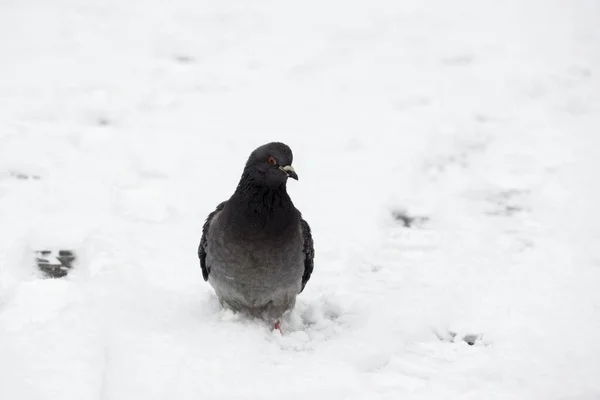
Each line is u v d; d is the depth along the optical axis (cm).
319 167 1361
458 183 1328
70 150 1369
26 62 1767
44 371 767
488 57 1869
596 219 1188
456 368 826
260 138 1466
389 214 1225
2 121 1459
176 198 1228
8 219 1121
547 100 1645
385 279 1035
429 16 2161
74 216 1147
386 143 1451
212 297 952
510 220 1208
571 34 2011
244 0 2284
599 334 887
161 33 1988
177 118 1534
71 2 2203
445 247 1127
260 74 1766
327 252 1093
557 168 1357
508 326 911
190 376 766
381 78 1758
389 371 822
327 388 763
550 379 800
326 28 2066
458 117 1560
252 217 841
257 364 802
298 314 948
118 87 1658
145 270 1010
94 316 874
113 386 741
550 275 1030
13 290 942
